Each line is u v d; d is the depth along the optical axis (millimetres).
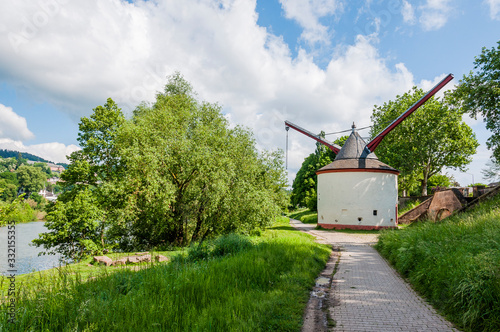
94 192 20391
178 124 19031
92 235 18469
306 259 9555
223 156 17797
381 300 6070
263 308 5031
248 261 7797
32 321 4086
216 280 6148
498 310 4332
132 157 16234
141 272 6789
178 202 18375
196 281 5801
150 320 4156
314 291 6750
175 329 4023
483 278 4891
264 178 23094
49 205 21016
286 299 5750
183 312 4605
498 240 6633
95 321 4137
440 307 5484
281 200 24469
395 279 7969
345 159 30844
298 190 64562
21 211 19969
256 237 17797
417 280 7012
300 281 7164
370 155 30969
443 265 6281
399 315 5191
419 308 5559
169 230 19391
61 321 4195
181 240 19234
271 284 6715
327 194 30469
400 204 40344
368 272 8914
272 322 4637
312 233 24750
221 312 4570
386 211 29203
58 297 4867
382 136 32250
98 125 22641
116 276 6332
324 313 5301
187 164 16828
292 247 11125
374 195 29078
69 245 18047
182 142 17203
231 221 18594
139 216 18406
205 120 21641
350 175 29453
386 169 29562
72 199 20344
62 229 17297
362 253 13234
